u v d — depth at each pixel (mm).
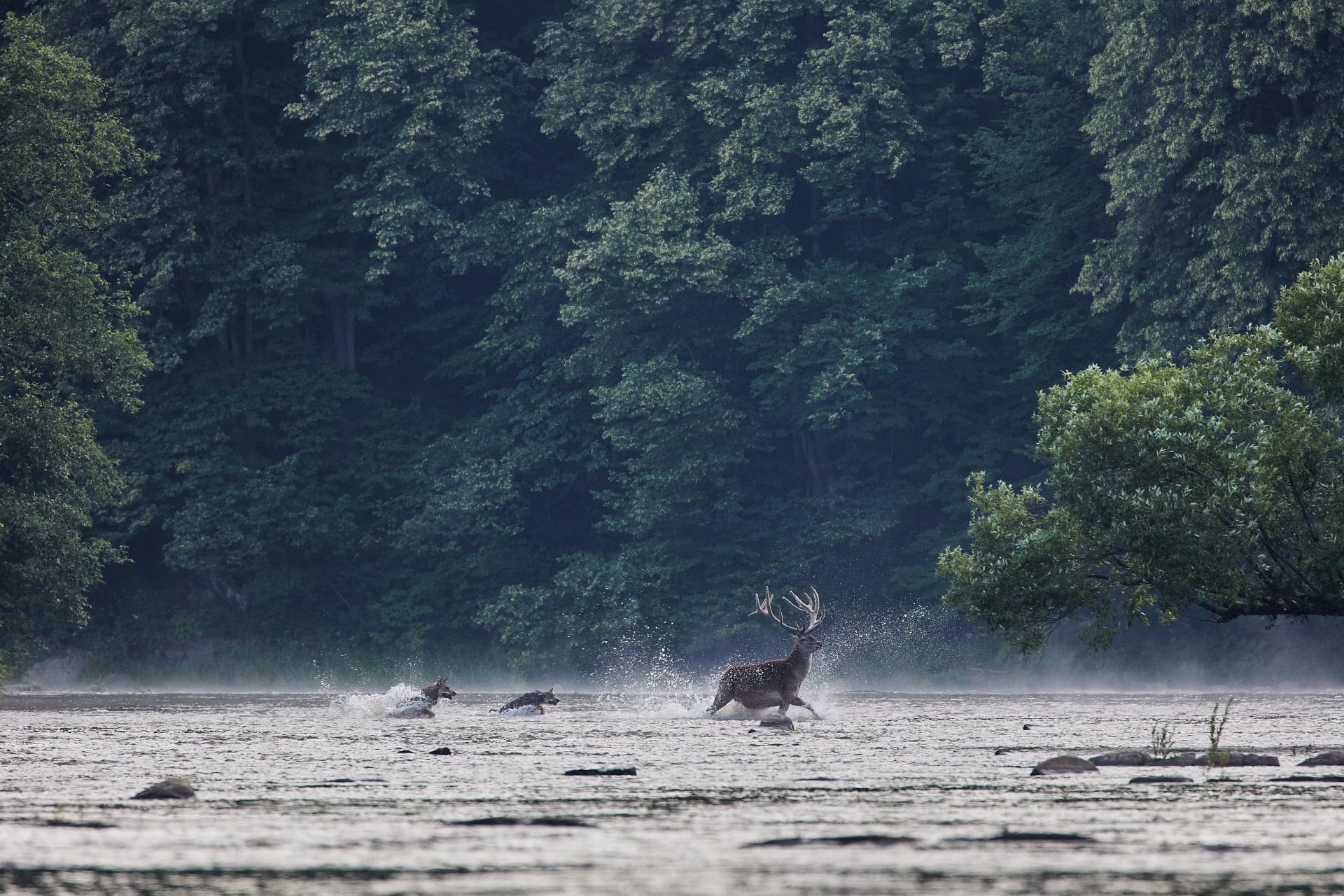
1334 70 136875
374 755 44875
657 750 47344
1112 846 20000
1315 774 34500
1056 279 174250
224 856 19094
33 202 149375
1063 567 72812
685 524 177875
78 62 144125
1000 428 181125
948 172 181000
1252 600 68000
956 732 61531
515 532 189375
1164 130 143625
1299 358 65875
